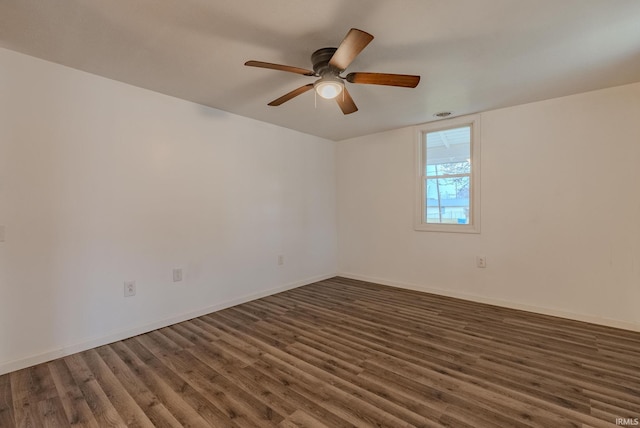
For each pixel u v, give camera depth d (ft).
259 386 6.21
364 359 7.27
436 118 12.02
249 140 11.91
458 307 10.96
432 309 10.77
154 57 7.19
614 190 9.14
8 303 6.82
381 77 6.58
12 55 6.89
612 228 9.19
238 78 8.30
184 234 9.96
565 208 9.88
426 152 13.14
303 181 14.26
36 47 6.73
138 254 8.91
